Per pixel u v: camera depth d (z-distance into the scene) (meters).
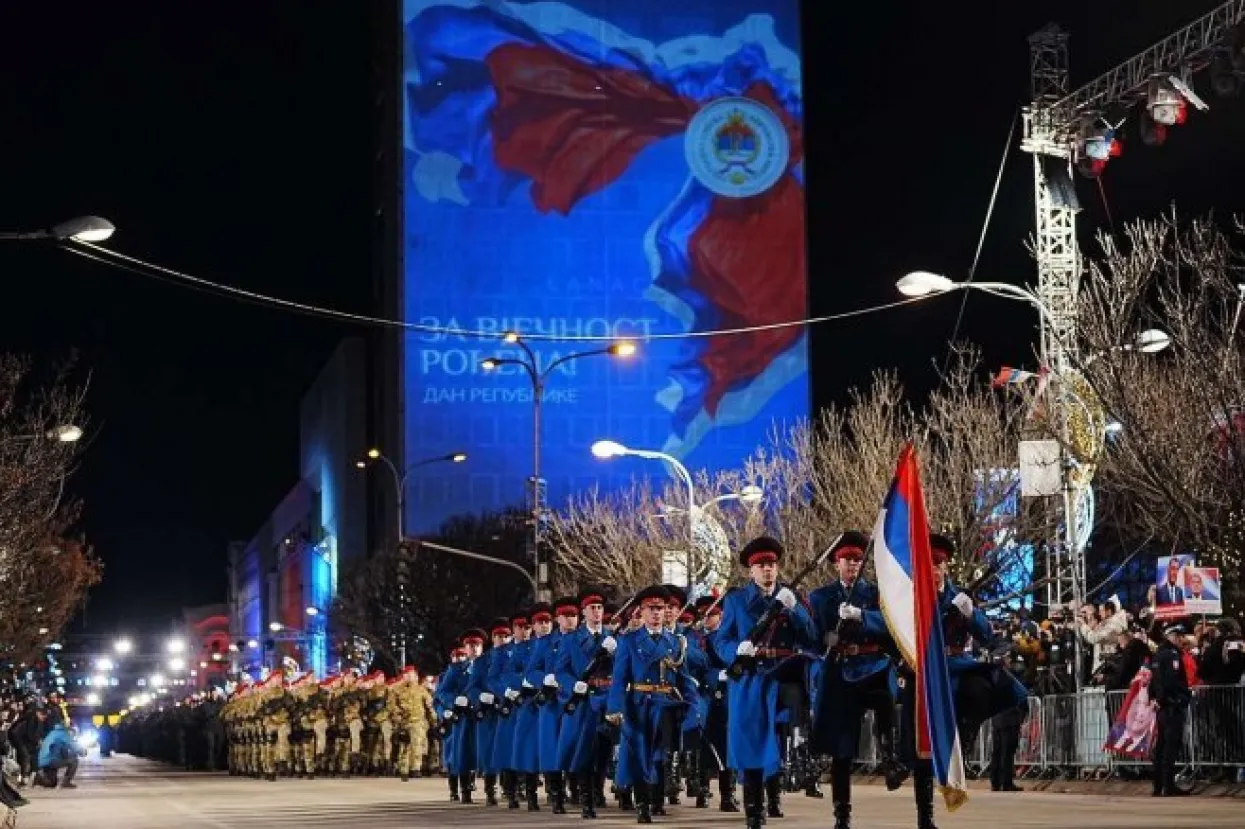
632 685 20.45
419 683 39.50
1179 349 33.19
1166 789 23.70
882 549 14.45
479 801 27.89
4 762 40.25
